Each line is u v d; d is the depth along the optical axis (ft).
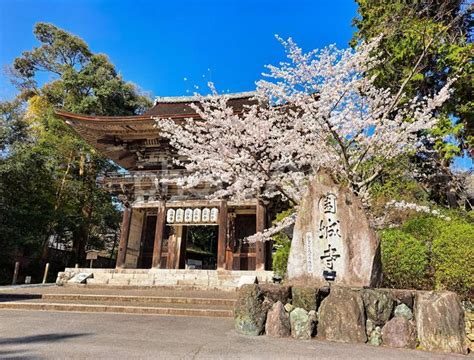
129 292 34.37
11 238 59.62
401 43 35.37
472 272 18.95
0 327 17.94
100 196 81.15
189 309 24.35
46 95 82.33
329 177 20.06
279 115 28.81
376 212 30.01
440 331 14.52
